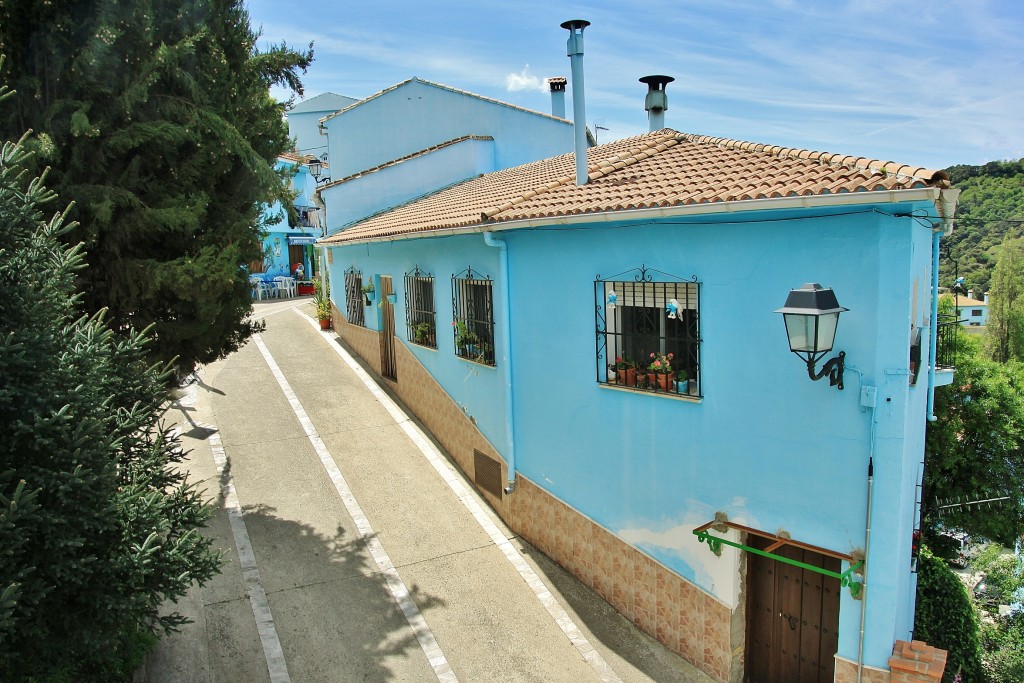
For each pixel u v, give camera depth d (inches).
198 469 453.1
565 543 361.4
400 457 486.3
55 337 211.5
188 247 352.8
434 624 315.6
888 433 233.9
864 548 242.2
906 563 271.4
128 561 199.3
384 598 331.6
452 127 769.6
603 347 323.6
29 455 196.7
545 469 370.3
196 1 353.4
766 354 259.1
